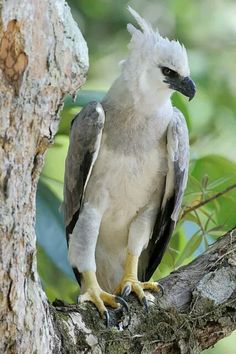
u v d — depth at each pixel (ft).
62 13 22.48
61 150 39.50
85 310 27.76
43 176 36.58
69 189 34.22
